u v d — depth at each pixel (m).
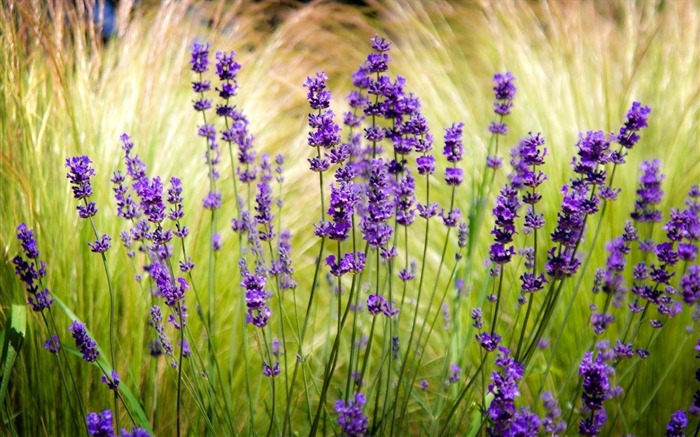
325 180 1.04
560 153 0.99
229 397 0.78
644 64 1.10
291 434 0.76
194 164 0.97
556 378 0.84
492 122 0.86
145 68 1.02
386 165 0.76
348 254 0.70
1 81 0.89
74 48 1.01
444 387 0.80
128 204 0.77
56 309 0.82
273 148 1.07
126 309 0.83
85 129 0.93
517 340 0.85
